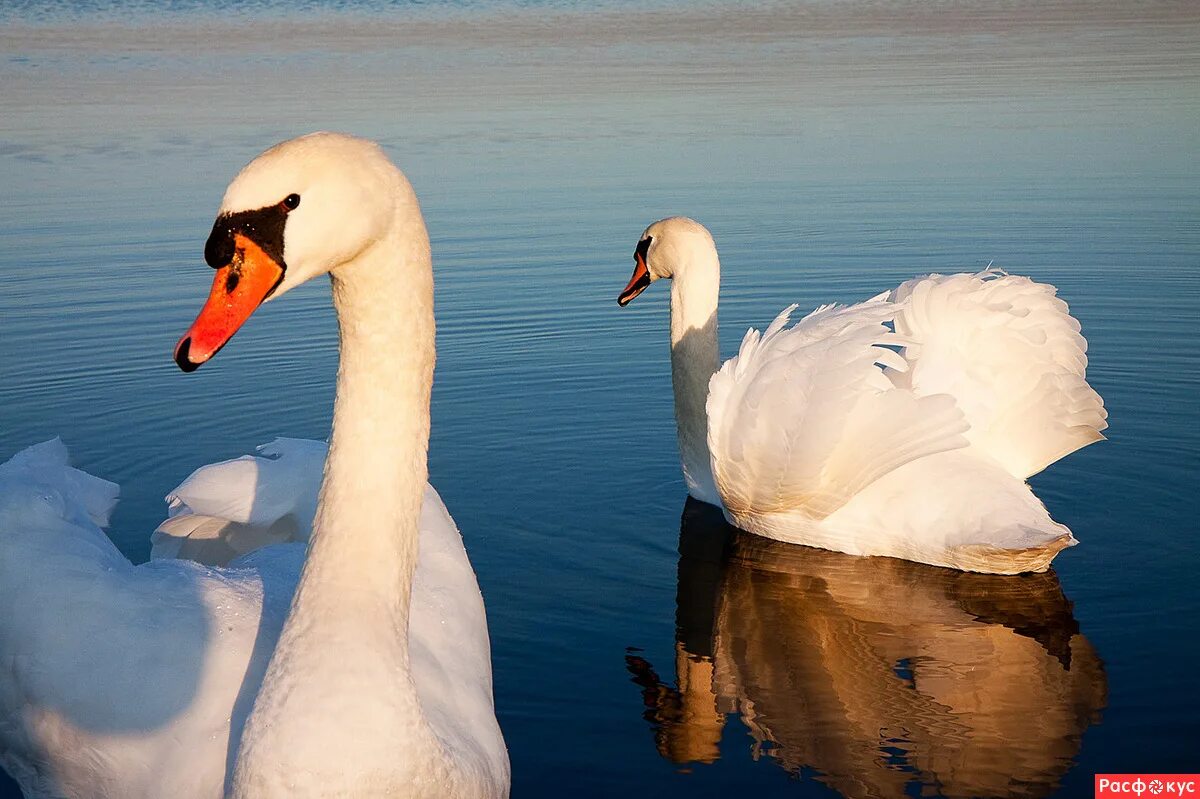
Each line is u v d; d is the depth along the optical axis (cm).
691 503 929
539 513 880
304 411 1049
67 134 2044
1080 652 692
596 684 666
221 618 568
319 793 457
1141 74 2444
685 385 953
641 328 1246
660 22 3631
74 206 1633
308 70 2717
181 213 1594
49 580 586
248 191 429
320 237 436
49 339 1204
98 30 3547
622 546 840
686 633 724
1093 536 825
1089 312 1215
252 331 1270
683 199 1639
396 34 3441
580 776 580
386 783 463
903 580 800
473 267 1408
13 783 599
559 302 1309
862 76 2539
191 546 727
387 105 2262
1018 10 3756
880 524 827
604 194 1669
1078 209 1559
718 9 3991
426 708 536
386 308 464
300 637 467
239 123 2098
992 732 614
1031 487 895
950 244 1427
